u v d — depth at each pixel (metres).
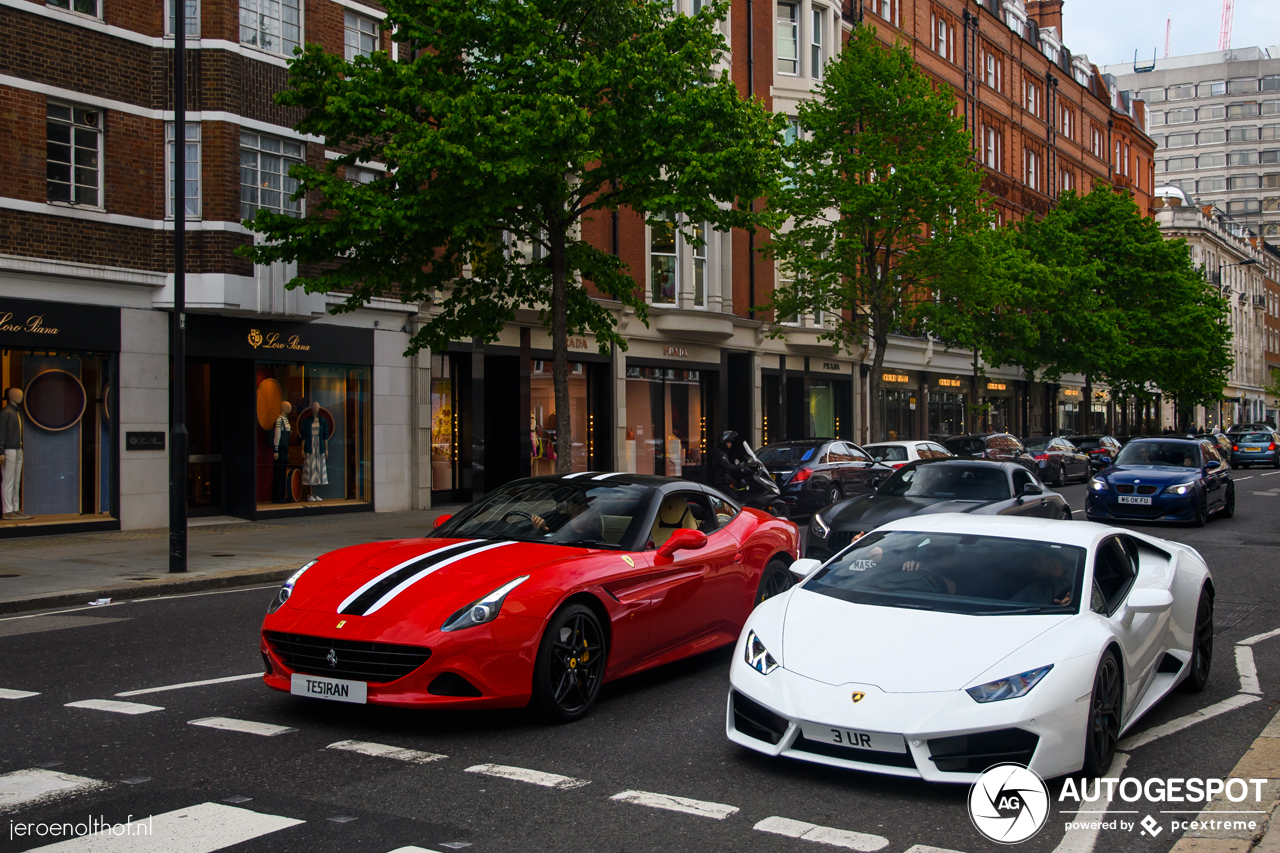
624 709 6.29
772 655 5.10
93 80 16.92
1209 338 47.84
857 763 4.60
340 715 6.09
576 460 26.41
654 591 6.64
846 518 11.48
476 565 6.12
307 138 19.53
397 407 21.78
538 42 15.63
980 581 5.55
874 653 4.89
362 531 17.42
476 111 14.46
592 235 26.41
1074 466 32.62
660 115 15.41
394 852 4.02
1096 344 41.12
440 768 5.11
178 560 12.34
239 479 19.16
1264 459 42.06
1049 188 55.72
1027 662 4.71
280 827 4.28
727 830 4.30
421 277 16.52
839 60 29.48
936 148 26.44
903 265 27.30
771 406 33.72
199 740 5.57
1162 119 139.50
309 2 19.75
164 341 17.81
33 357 16.33
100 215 16.86
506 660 5.58
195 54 17.91
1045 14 61.16
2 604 10.10
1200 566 6.93
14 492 16.11
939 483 12.42
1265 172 133.38
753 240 32.25
